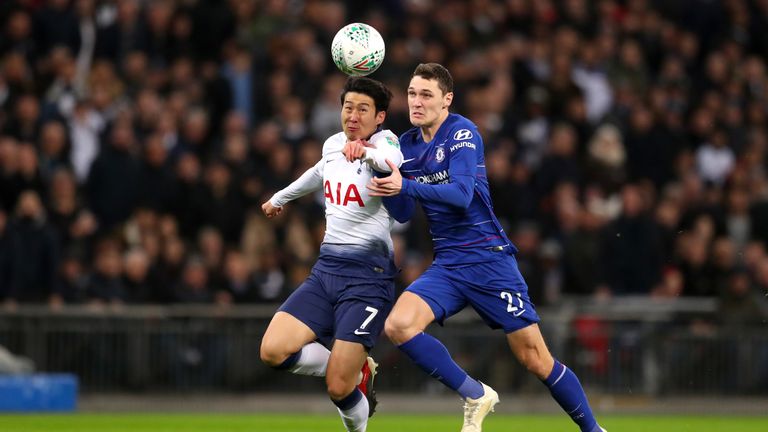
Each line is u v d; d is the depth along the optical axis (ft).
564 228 183.52
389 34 207.10
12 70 187.83
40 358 162.09
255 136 190.08
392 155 88.48
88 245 175.63
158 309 164.66
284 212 183.21
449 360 92.73
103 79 191.01
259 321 167.02
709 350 169.89
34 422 136.98
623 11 238.89
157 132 188.44
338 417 155.22
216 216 181.37
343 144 93.25
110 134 184.85
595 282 181.47
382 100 91.56
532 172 196.44
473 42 217.56
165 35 204.44
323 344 94.68
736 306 177.17
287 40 202.39
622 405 167.84
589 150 203.62
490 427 139.44
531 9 224.74
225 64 205.16
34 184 175.22
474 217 93.25
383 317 92.99
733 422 152.56
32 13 201.36
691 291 180.65
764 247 197.36
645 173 207.72
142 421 143.23
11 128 182.60
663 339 169.07
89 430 126.82
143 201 180.96
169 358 164.66
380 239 92.84
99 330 163.32
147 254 171.32
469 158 90.74
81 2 201.36
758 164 211.20
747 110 221.87
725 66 230.89
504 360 167.94
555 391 95.25
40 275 167.02
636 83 221.66
